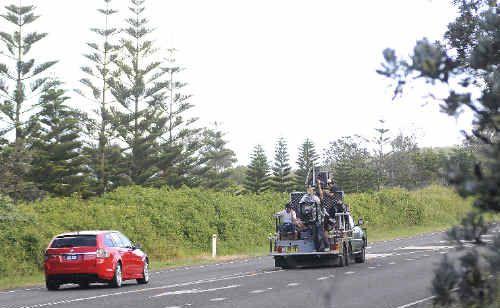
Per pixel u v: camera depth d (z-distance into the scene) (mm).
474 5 7355
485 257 5184
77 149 70812
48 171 67812
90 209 45844
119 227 45688
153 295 21359
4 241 35125
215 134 110688
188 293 21594
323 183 32375
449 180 4684
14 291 25703
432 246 46000
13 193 55344
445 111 4871
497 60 5199
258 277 27094
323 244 31047
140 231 46719
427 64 4742
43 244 36531
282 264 32281
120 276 25641
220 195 59031
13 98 68125
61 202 45688
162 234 49375
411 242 53094
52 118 69562
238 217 56906
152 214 50031
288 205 31969
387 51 4824
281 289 21969
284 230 31688
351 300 18547
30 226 37531
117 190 53406
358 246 33875
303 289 21750
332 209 31891
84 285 27328
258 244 57500
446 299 5367
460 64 4969
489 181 4520
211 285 24266
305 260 31938
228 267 35250
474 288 5262
